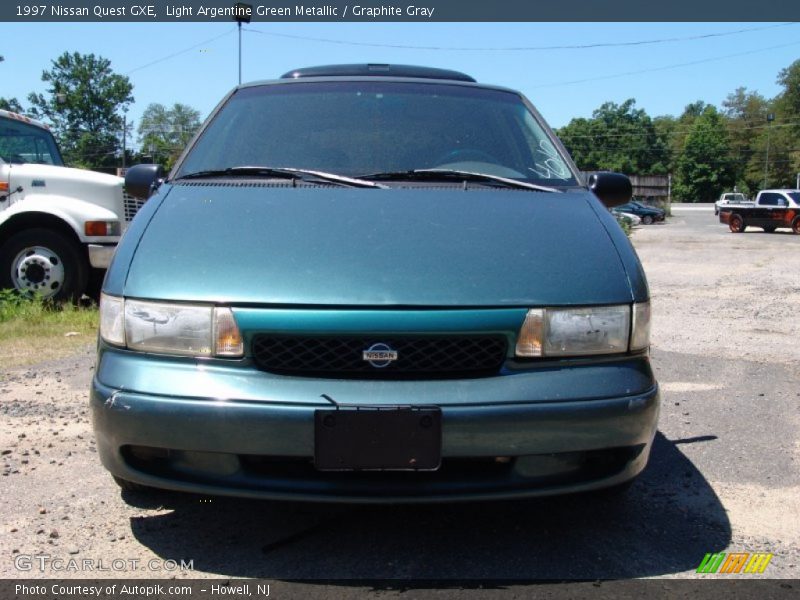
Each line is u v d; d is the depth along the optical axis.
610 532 2.98
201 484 2.55
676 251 19.28
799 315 8.42
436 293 2.60
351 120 3.82
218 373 2.55
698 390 5.16
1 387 5.01
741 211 29.86
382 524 3.01
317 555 2.77
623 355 2.71
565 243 2.93
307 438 2.45
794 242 23.28
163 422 2.50
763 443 4.07
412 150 3.66
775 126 96.50
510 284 2.67
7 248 7.85
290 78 4.26
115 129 79.38
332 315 2.54
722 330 7.45
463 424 2.46
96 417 2.63
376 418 2.44
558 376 2.59
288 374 2.54
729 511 3.21
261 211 3.04
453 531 2.96
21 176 7.86
